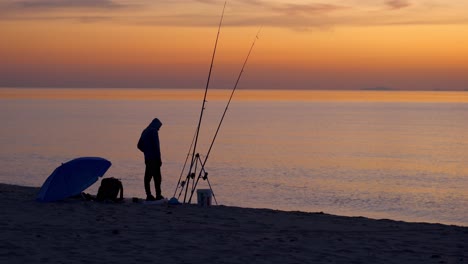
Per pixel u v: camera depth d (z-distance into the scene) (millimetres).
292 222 13070
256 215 13867
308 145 81938
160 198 15719
